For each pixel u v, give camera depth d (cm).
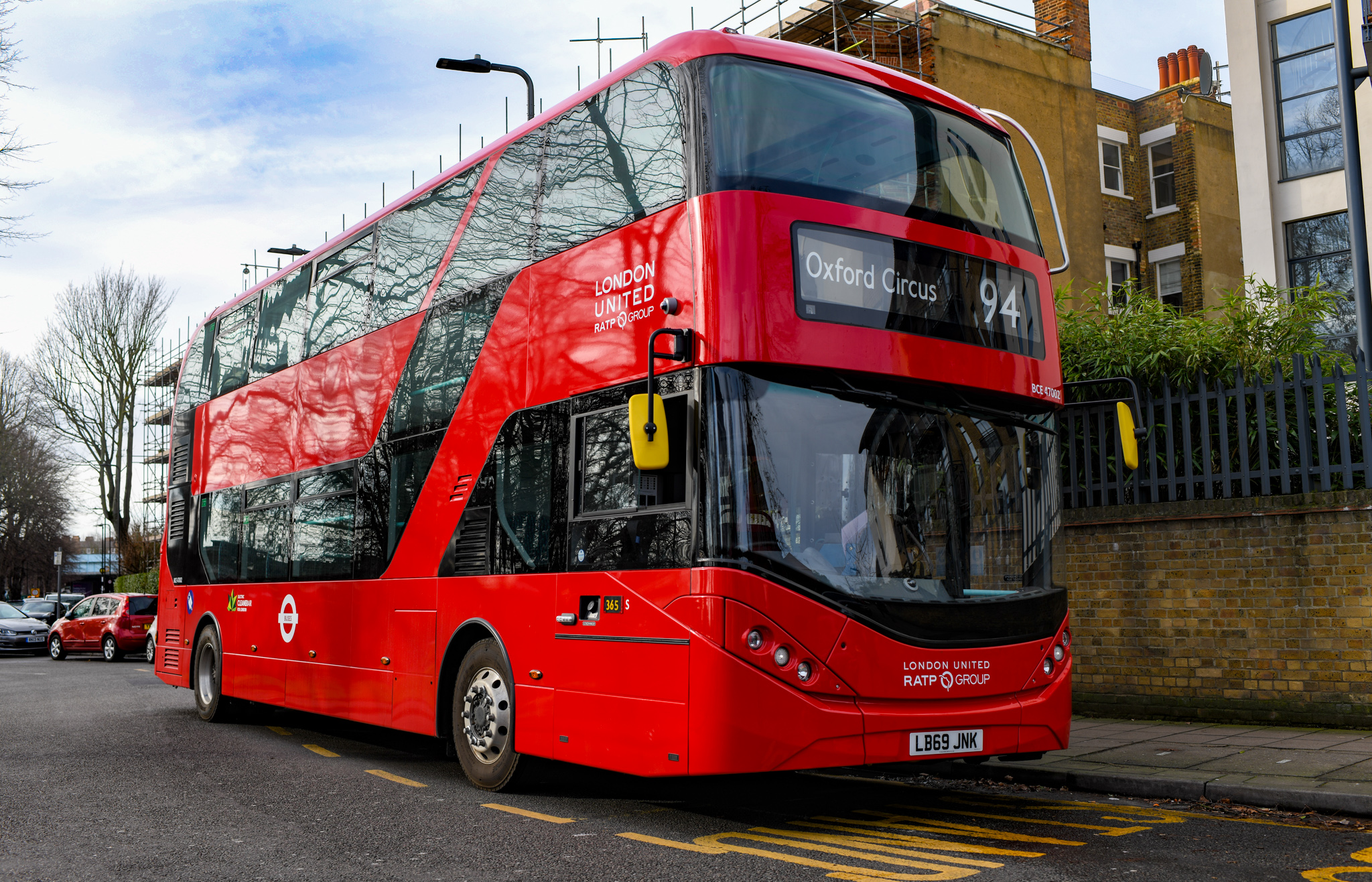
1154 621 1053
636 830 664
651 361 614
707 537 607
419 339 950
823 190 665
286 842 633
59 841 639
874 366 657
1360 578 936
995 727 665
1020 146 2431
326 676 1051
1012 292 743
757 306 622
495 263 853
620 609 668
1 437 5553
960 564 674
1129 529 1074
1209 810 701
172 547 1499
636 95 718
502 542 798
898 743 626
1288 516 977
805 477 629
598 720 680
